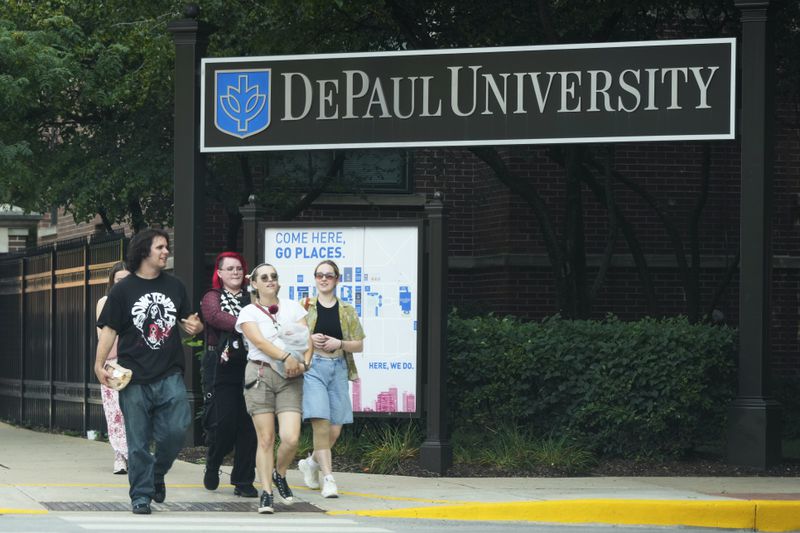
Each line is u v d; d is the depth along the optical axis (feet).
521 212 78.18
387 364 46.91
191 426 50.96
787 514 37.65
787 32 63.57
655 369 48.14
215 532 32.68
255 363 36.58
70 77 62.44
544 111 50.16
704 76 48.96
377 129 51.49
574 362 48.80
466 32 62.39
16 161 60.85
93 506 37.14
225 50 62.49
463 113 50.80
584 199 78.74
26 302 67.10
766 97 48.37
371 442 48.21
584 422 48.85
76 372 59.88
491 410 49.62
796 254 80.12
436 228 45.83
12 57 59.26
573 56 49.98
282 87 52.31
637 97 49.42
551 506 37.37
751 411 47.37
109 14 65.87
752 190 48.21
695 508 37.35
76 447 52.80
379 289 47.09
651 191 78.89
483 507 37.35
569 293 65.67
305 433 48.93
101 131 67.92
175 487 40.96
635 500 37.68
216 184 71.31
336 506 37.93
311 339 38.17
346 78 51.78
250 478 39.09
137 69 65.67
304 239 48.03
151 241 35.45
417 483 42.93
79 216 67.10
